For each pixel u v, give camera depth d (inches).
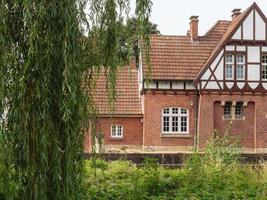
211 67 1326.3
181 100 1321.4
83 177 239.8
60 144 229.0
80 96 233.0
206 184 409.1
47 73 223.5
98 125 248.7
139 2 245.0
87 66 245.8
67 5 226.4
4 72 225.8
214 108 1325.0
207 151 533.0
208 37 1422.2
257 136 1321.4
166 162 665.0
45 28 225.5
